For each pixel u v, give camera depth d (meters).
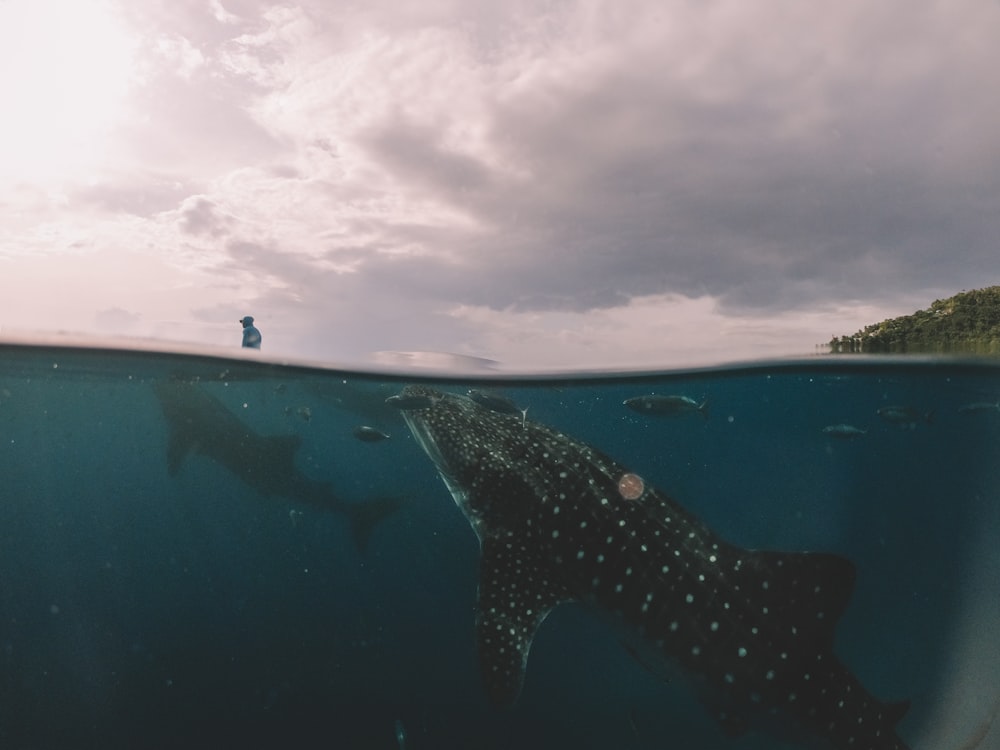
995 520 26.44
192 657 10.63
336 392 15.41
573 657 10.81
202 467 29.84
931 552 20.91
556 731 8.34
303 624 12.10
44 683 9.91
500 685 4.06
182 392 10.66
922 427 20.86
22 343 10.66
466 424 5.66
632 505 4.68
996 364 10.80
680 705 9.30
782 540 20.89
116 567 21.22
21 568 22.38
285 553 18.70
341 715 8.55
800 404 18.59
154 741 7.95
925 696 9.91
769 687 4.27
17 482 38.97
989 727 8.52
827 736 4.21
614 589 4.55
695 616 4.36
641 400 7.72
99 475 40.34
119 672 10.15
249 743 7.84
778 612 4.20
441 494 20.34
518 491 5.06
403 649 10.88
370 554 17.22
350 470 31.84
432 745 7.82
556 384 13.30
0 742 8.05
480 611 4.45
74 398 18.95
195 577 17.11
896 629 13.20
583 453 5.12
